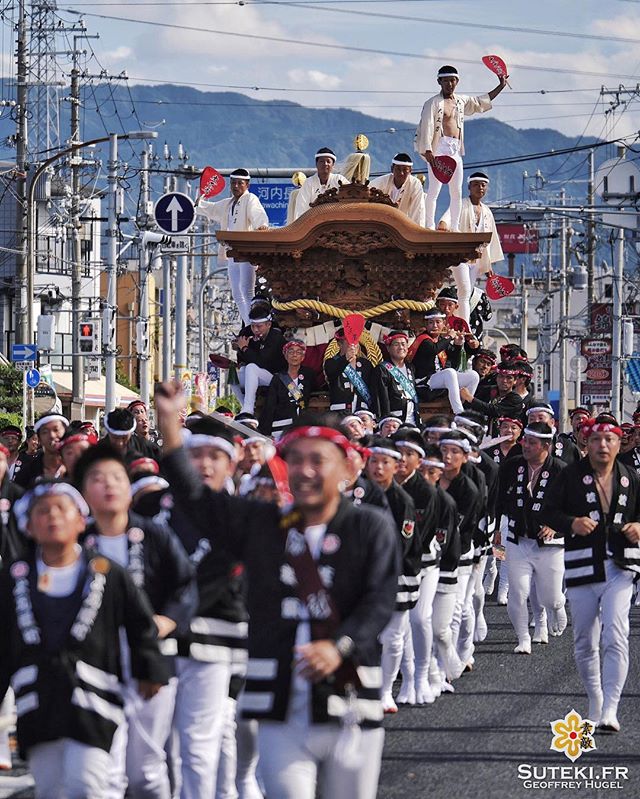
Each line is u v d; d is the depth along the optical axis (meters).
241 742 20.06
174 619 17.47
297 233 45.38
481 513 32.97
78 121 112.62
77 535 16.30
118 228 98.06
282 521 14.94
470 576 31.94
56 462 31.47
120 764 16.48
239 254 45.81
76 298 113.06
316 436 14.91
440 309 48.06
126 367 173.12
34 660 15.76
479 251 48.09
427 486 28.16
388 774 22.22
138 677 16.33
